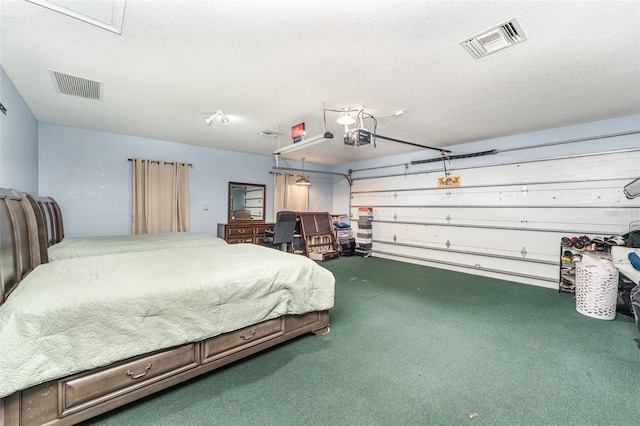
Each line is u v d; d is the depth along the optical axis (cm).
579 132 426
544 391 193
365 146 595
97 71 266
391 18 187
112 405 164
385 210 726
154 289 181
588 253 383
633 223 383
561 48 223
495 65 252
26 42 217
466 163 563
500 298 396
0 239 163
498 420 166
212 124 442
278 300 241
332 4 173
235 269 227
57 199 457
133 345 169
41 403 144
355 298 392
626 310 335
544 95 320
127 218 523
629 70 259
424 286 456
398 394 189
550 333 284
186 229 585
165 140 562
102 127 467
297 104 351
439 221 609
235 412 172
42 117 414
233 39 212
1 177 266
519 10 179
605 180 405
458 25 195
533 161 473
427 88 301
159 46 223
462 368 221
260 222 705
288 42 216
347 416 169
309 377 208
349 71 264
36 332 142
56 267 220
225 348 211
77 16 185
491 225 527
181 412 171
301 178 750
